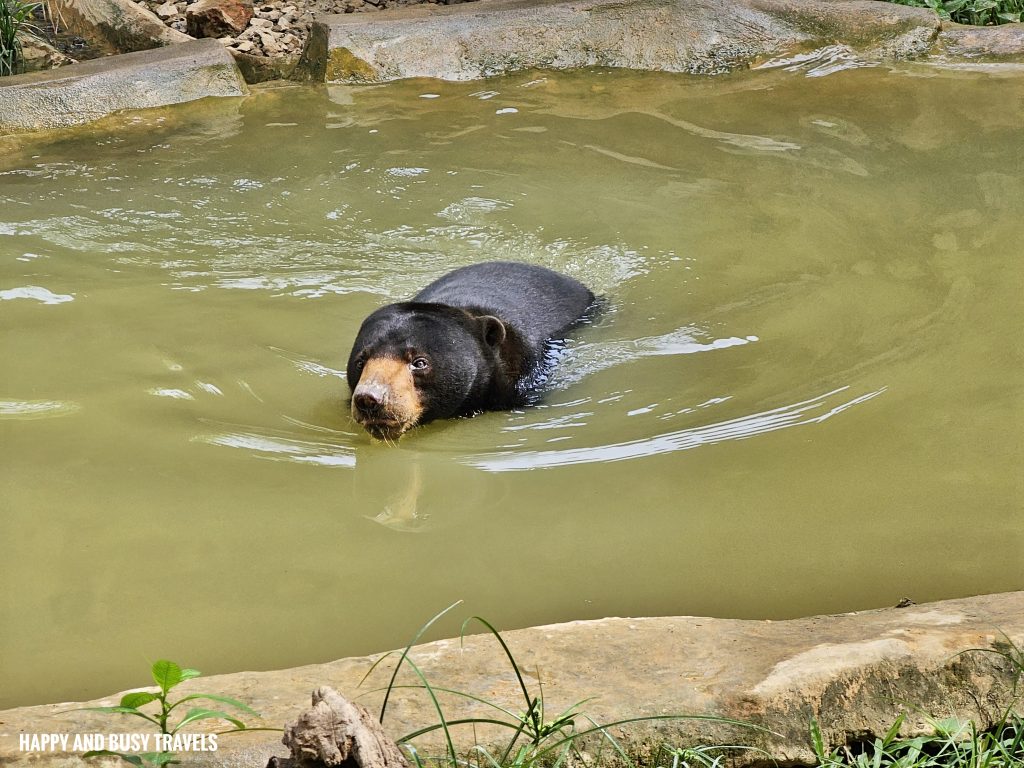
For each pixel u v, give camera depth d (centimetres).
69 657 639
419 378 952
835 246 1268
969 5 2047
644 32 1933
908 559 729
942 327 1069
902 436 885
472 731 505
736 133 1647
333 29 1908
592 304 1176
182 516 792
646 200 1420
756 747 513
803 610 680
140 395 979
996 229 1287
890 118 1673
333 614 677
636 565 728
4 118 1684
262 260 1273
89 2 2058
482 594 697
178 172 1534
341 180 1503
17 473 848
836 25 1934
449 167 1545
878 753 516
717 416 935
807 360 1023
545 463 877
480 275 1166
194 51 1873
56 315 1127
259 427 938
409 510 804
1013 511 779
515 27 1934
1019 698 547
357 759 443
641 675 546
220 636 656
